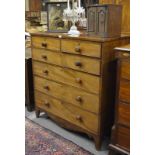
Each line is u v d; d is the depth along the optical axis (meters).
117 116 1.64
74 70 1.87
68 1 1.96
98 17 1.71
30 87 2.53
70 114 2.04
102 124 1.82
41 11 2.70
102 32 1.71
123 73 1.52
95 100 1.78
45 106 2.30
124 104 1.57
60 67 1.99
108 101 1.81
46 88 2.21
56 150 1.88
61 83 2.03
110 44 1.67
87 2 2.15
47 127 2.25
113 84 1.80
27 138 2.04
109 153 1.74
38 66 2.23
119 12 1.76
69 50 1.85
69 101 2.01
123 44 1.81
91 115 1.84
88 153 1.84
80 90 1.87
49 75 2.13
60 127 2.24
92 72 1.73
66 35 1.86
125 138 1.62
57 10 2.10
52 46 2.00
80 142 1.99
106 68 1.69
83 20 2.13
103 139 1.95
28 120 2.39
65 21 2.10
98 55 1.65
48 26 2.16
